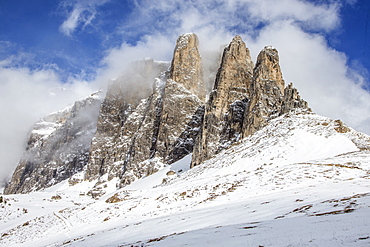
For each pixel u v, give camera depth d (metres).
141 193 61.97
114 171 161.88
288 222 19.84
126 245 23.47
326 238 13.96
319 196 29.73
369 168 44.09
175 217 34.53
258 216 25.80
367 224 14.97
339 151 62.03
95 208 56.47
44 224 55.81
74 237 38.47
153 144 153.88
